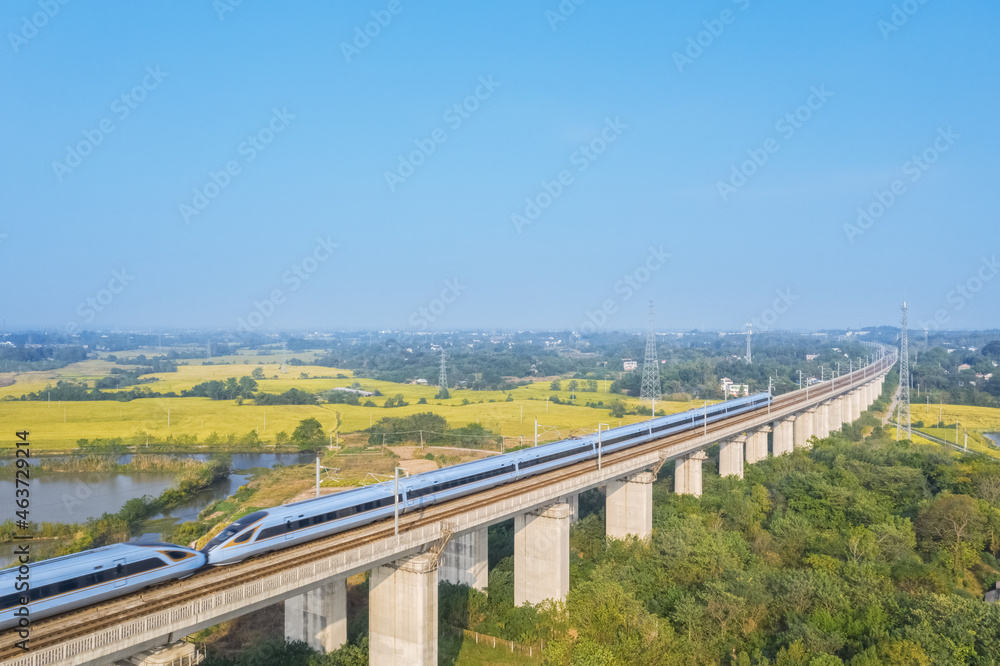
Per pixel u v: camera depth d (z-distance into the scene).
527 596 72.81
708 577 72.69
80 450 153.12
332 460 147.00
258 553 49.56
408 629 54.19
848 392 183.50
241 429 180.38
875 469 108.06
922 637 54.72
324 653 62.88
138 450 161.38
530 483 73.75
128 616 38.88
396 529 52.19
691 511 95.31
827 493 95.44
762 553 82.38
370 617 56.62
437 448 155.00
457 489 67.00
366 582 82.44
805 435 151.62
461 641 67.56
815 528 89.25
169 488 127.06
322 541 53.81
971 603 59.62
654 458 87.19
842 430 170.00
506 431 169.88
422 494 63.25
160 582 43.72
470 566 75.62
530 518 72.75
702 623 64.88
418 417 177.38
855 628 59.56
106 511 114.38
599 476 76.94
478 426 166.75
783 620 64.94
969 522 83.19
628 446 95.25
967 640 54.50
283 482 129.50
